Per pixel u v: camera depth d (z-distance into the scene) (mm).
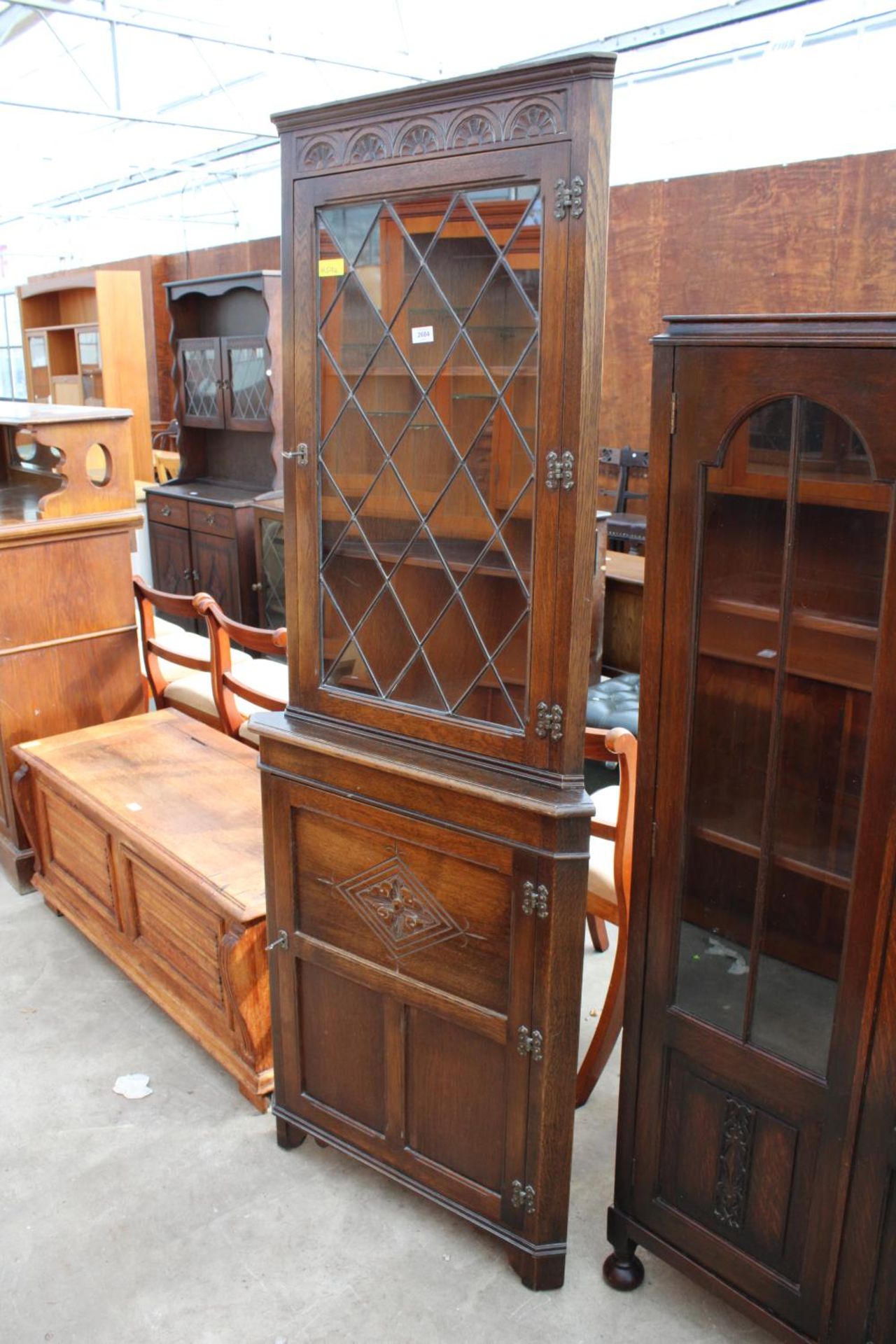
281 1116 2135
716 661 1530
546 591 1521
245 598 4918
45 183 10445
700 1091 1662
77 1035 2498
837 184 4637
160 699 3559
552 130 1370
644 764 1628
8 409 3395
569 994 1664
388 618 1750
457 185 1479
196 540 5145
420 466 1640
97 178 9578
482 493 1574
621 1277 1829
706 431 1463
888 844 1355
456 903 1736
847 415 1320
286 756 1902
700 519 1489
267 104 7020
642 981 1700
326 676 1873
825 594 1407
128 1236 1931
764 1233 1615
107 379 6605
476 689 1663
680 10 5016
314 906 1952
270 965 2049
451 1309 1786
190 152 8102
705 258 5223
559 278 1401
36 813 2971
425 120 1499
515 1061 1725
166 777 2760
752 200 4961
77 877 2828
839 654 1408
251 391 4926
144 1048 2459
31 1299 1797
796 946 1507
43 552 3062
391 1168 1971
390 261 1597
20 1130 2188
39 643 3111
